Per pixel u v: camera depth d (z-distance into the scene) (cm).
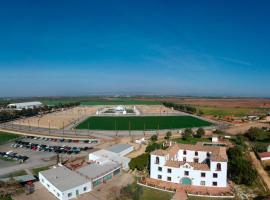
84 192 8906
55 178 9294
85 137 18588
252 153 14175
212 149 11312
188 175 9625
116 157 12038
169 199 8400
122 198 8475
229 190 9125
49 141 17388
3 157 13175
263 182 9975
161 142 16325
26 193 8856
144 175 10506
